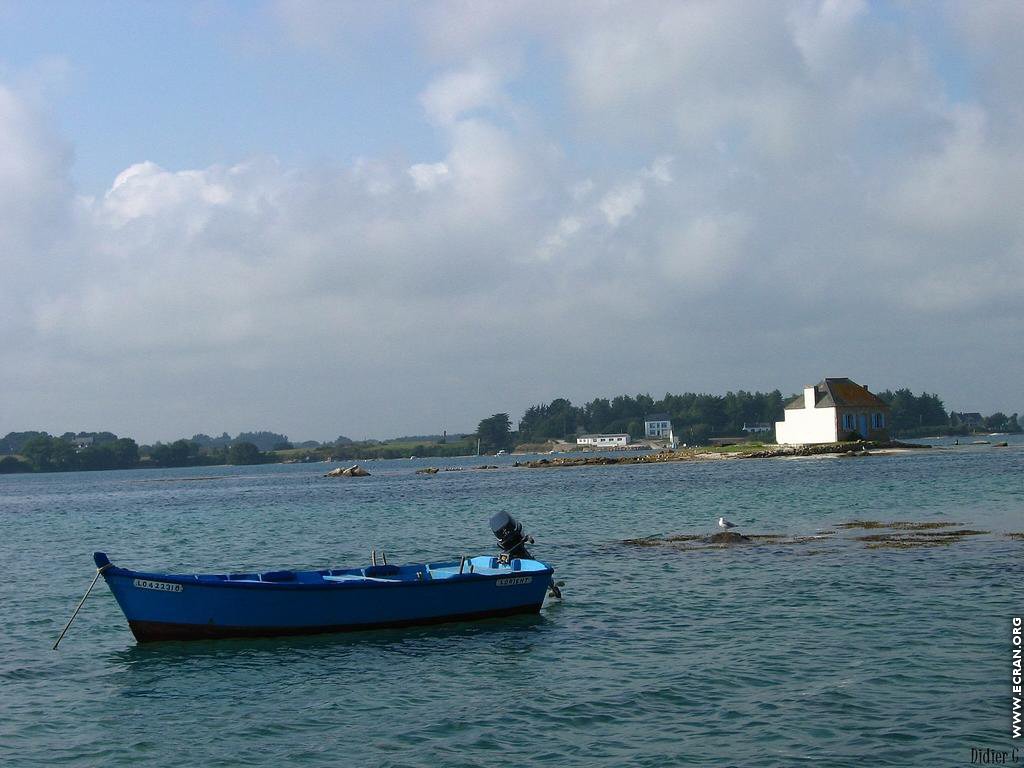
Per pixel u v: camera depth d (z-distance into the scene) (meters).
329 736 16.53
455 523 54.41
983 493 56.75
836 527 42.25
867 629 22.22
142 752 16.05
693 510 54.97
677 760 14.75
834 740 15.30
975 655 19.67
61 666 21.70
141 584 22.52
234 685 19.75
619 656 21.03
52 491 142.25
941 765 14.23
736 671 19.30
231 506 81.75
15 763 15.66
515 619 25.23
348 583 23.41
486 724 16.83
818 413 127.81
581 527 48.34
